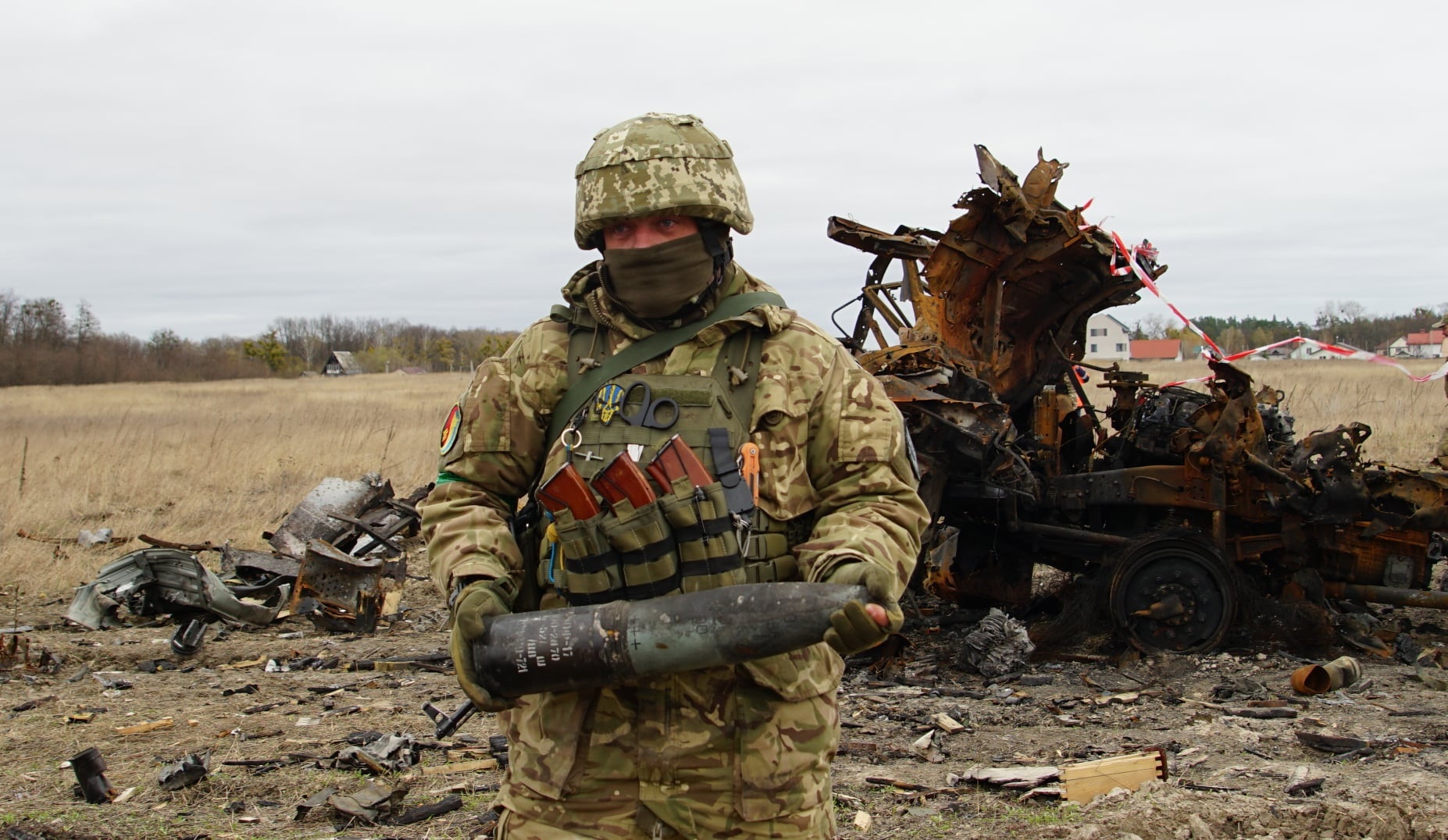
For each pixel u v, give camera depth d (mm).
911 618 8930
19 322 78375
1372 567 8016
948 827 4531
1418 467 13375
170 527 12312
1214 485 7785
